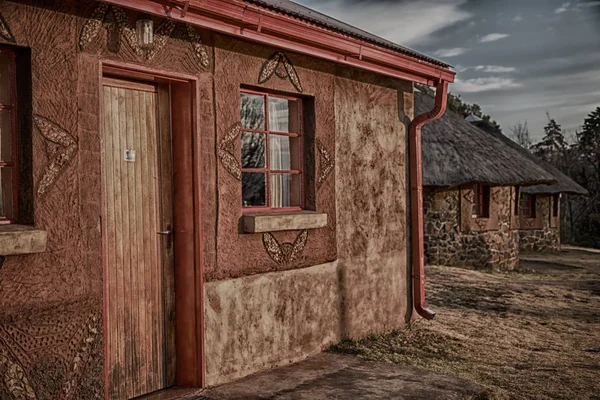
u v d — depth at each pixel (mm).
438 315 8734
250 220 5551
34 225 4043
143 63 4707
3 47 3994
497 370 6277
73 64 4258
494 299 10375
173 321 5246
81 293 4293
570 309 9930
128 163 4871
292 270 6164
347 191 6910
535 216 24703
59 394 4172
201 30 5188
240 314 5582
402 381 5570
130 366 4891
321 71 6500
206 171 5254
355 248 7039
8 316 3908
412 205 8008
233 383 5422
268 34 5410
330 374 5746
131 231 4887
